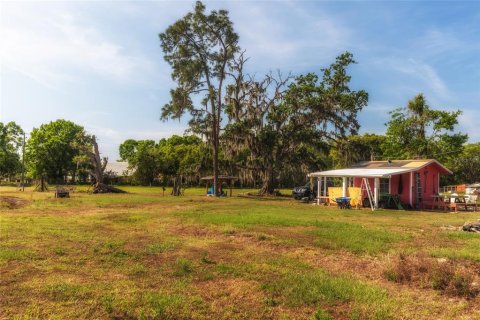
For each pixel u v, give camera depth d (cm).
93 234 1185
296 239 1116
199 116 4103
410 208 2681
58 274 713
